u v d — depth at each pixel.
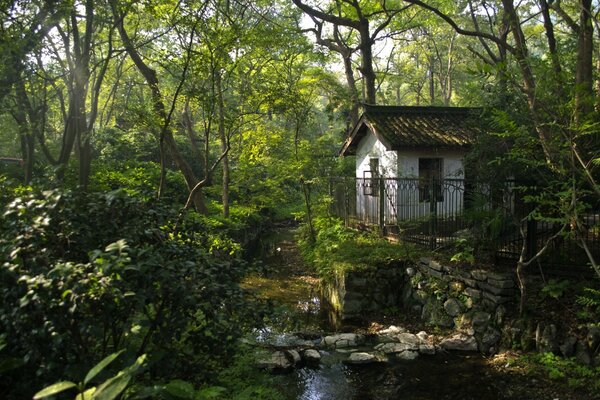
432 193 9.28
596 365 5.62
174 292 3.23
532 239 6.93
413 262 9.00
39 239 3.19
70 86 9.01
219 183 21.62
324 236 12.84
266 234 21.06
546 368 5.89
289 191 22.95
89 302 2.99
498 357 6.46
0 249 3.13
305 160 16.00
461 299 7.61
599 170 5.92
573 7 8.17
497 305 6.93
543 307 6.51
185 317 3.56
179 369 3.80
